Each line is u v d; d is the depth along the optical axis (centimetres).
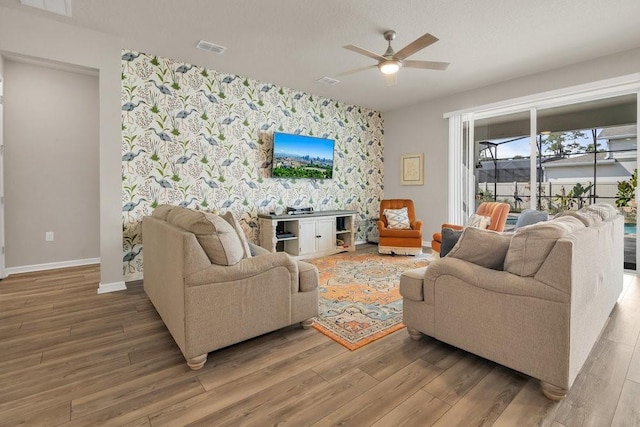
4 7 278
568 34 326
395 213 530
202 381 177
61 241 432
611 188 402
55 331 238
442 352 208
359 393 166
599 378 176
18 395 164
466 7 278
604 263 217
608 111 402
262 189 480
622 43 346
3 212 377
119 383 175
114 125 330
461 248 203
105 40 323
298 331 239
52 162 424
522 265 171
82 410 153
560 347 156
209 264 193
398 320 257
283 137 486
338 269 418
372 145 628
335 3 273
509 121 486
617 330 235
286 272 226
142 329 242
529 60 390
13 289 337
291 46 353
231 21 302
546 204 454
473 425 143
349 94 530
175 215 231
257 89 466
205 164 423
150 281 283
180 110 400
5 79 391
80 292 328
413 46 267
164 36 331
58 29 301
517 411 151
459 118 522
